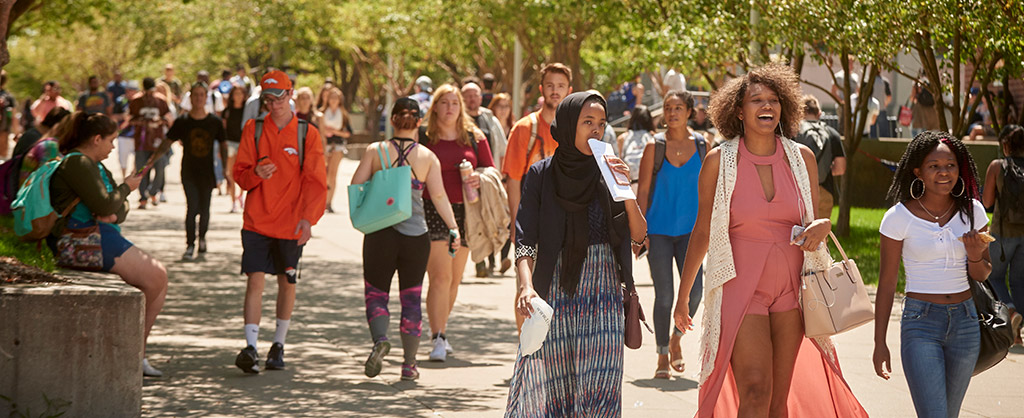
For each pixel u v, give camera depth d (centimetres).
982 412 1080
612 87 5497
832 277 801
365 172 1198
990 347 820
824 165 1741
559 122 835
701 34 2267
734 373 807
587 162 837
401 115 1198
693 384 1186
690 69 2423
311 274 1939
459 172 1366
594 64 4725
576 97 832
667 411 1062
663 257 1210
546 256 836
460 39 4916
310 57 7312
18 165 1213
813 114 1783
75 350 923
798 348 816
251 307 1201
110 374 930
